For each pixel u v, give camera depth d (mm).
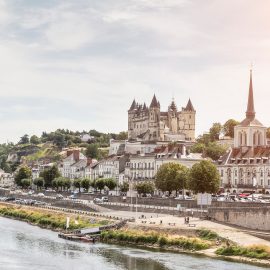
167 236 174500
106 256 154625
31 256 154625
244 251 153875
